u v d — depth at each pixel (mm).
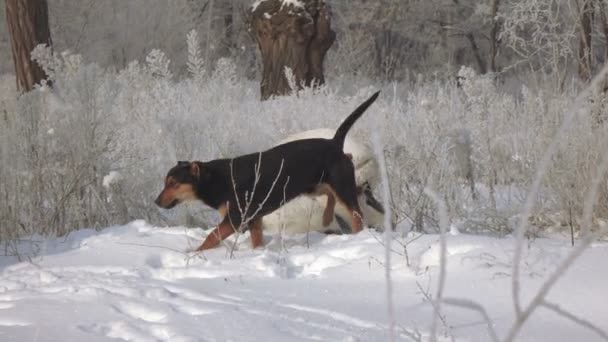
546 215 6594
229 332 3818
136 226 6844
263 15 15508
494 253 5148
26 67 13906
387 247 2520
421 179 6992
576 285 4363
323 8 15453
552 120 6957
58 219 7051
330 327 3893
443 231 2469
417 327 3867
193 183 6105
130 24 22438
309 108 9906
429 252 5219
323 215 6551
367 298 4438
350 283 4797
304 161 6223
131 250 5898
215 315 4078
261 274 5164
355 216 6328
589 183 6137
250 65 26047
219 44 26094
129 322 4004
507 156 7867
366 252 5477
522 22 11742
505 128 8266
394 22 26906
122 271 5328
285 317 4059
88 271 5383
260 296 4570
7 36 22344
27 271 5359
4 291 4809
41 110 7602
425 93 10906
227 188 6105
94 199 7371
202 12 25781
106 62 22016
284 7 15211
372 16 26406
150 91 10336
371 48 26781
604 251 5047
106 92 8047
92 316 4117
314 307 4270
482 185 8164
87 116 7441
